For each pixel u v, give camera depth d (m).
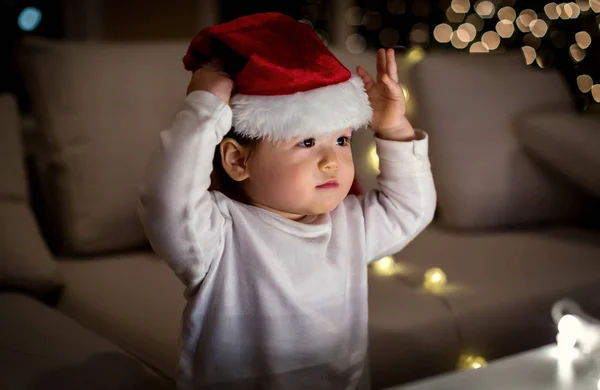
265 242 0.88
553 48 2.24
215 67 0.86
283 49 0.84
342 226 0.96
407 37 2.58
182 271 0.85
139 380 0.98
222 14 2.78
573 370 0.86
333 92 0.85
